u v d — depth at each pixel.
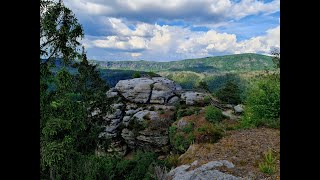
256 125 11.54
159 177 9.07
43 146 11.23
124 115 39.09
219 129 11.12
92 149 24.47
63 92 12.45
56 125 11.20
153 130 34.22
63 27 11.59
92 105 27.62
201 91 40.91
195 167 8.49
